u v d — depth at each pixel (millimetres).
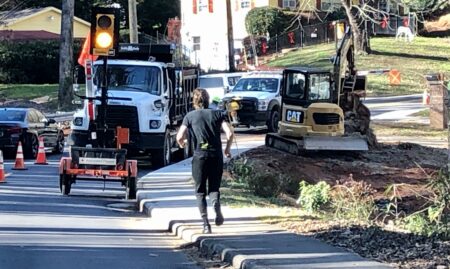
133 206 15453
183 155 24281
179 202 14828
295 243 10719
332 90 24094
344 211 13688
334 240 10938
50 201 15516
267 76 34000
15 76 55094
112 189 17875
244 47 58781
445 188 12281
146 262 10195
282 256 9781
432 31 66312
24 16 63875
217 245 10594
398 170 22484
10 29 61000
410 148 26562
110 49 15594
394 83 48875
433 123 33438
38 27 65062
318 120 23438
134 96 21703
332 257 9688
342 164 22891
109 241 11656
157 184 17469
